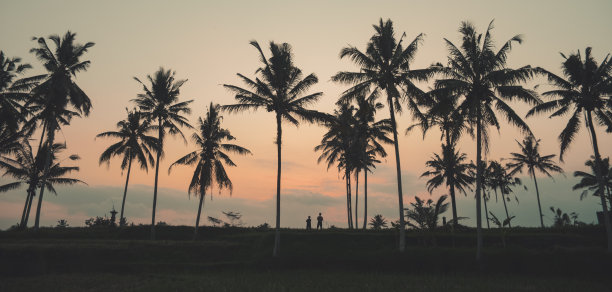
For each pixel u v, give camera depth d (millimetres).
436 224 32531
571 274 22594
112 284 20516
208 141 38719
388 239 32562
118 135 40875
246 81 30156
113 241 31453
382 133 40812
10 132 35844
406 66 29422
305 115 31188
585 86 28594
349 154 46000
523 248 27641
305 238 32719
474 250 26031
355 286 18922
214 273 24625
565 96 28984
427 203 33250
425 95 28672
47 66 34719
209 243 31938
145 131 42156
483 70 26688
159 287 19172
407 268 24516
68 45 35531
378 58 29594
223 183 39219
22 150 36969
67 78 34438
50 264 24797
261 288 18422
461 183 44562
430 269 24203
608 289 18156
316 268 25797
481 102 27375
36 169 38344
